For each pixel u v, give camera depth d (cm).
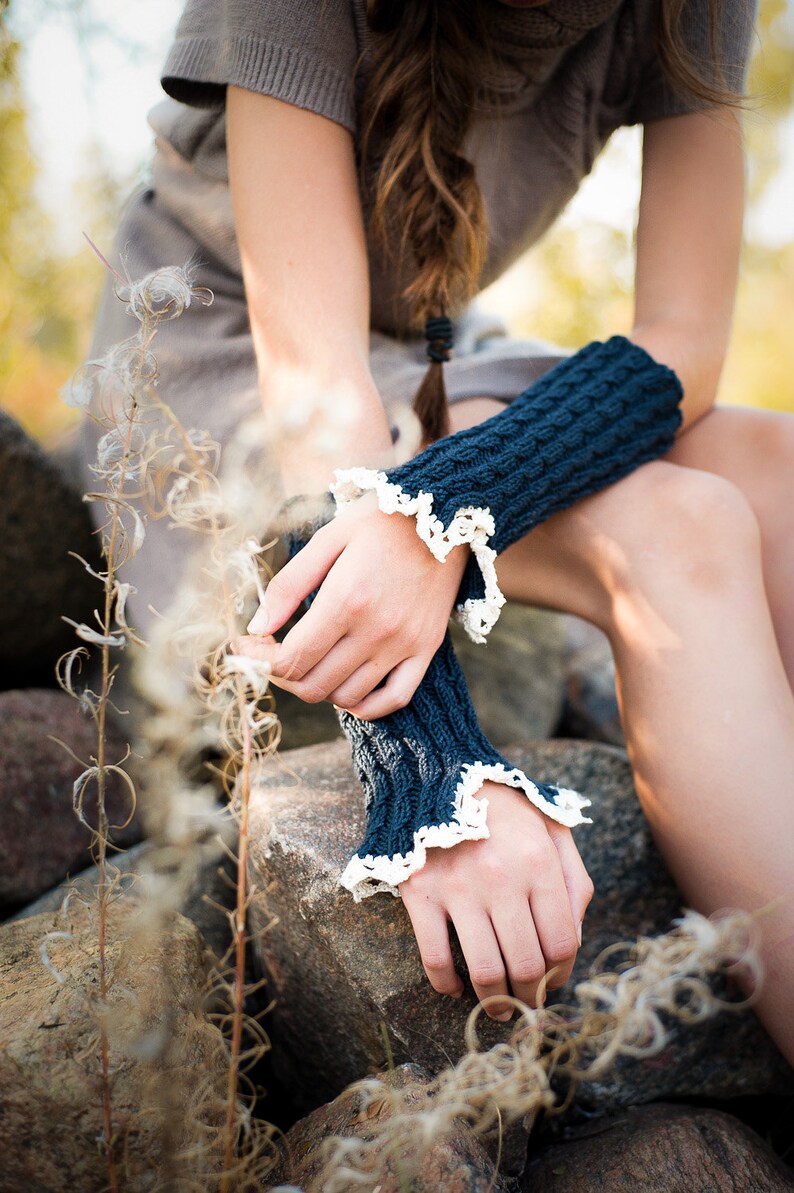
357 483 87
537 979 76
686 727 90
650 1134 86
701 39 117
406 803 83
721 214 119
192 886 110
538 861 77
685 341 113
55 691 142
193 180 124
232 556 68
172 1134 65
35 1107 69
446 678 91
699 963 67
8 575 148
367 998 82
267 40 101
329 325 98
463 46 103
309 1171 72
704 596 93
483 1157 72
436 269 106
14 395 238
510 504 94
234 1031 66
